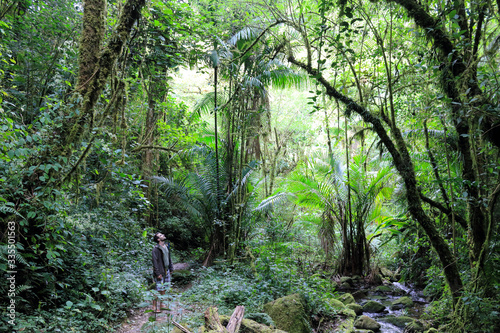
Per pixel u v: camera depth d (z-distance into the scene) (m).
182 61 8.57
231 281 7.45
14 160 4.34
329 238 11.48
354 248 10.93
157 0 7.05
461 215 6.27
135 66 8.25
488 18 4.28
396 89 6.54
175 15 7.47
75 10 7.18
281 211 13.19
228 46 9.17
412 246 8.47
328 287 8.68
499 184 4.39
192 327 5.21
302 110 20.00
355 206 11.20
